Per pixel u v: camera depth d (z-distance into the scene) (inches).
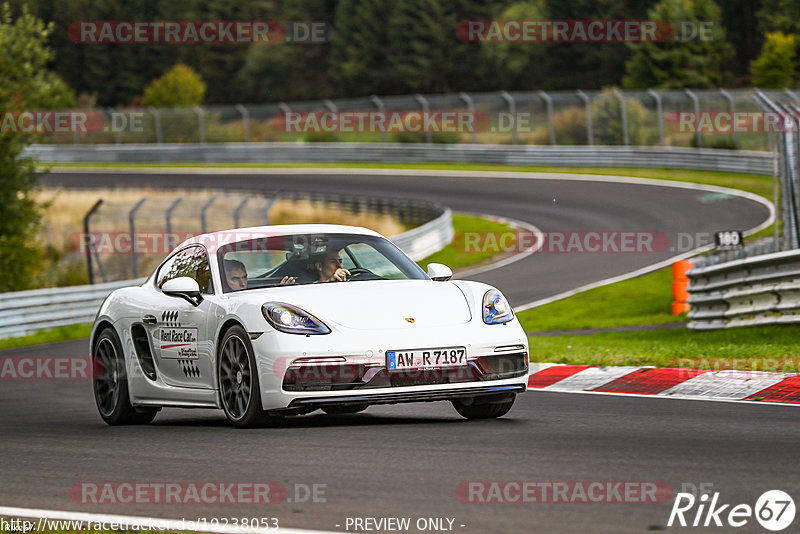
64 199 5708.7
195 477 649.6
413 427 833.5
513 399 890.7
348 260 949.8
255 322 837.8
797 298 1689.2
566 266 3548.2
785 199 1974.7
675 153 5561.0
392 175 6274.6
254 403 837.8
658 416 880.9
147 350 992.2
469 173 6112.2
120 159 7519.7
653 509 517.7
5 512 577.6
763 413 882.8
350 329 826.8
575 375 1200.8
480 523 501.0
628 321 2377.0
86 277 3912.4
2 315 2459.4
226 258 946.7
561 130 6284.5
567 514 513.0
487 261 3804.1
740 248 2127.2
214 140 7470.5
